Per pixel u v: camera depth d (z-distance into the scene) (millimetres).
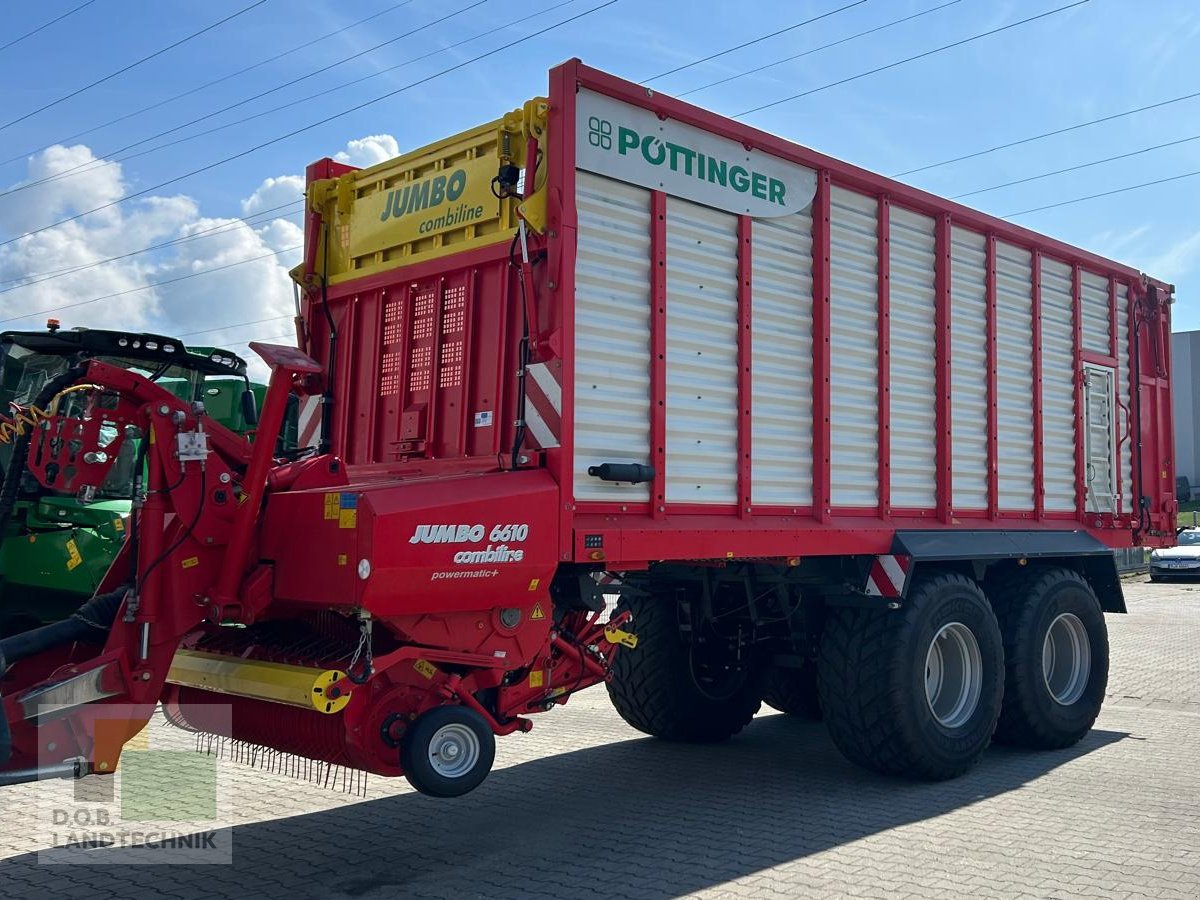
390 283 5641
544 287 4793
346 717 4293
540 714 8586
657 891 4359
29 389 5883
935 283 6801
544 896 4312
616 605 7090
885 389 6336
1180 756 7062
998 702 6566
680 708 7188
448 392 5301
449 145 5367
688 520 5219
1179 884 4449
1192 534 26469
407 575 4227
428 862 4762
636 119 5090
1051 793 6012
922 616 6121
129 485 8562
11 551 8422
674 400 5199
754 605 6574
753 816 5516
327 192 6109
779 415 5719
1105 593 8109
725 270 5492
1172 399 9125
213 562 4625
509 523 4500
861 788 6129
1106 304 8414
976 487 7043
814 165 5938
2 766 4082
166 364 5281
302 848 4969
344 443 5871
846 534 5969
